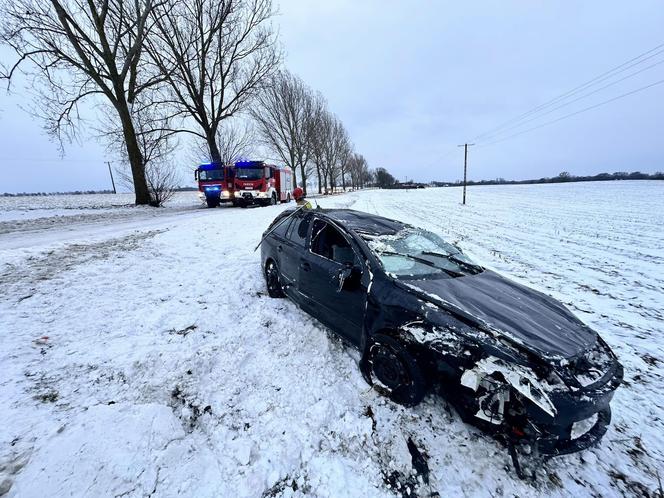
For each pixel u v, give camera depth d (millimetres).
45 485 1794
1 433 2094
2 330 3332
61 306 4051
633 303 5410
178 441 2223
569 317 2764
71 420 2266
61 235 8492
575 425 2270
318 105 39656
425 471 2150
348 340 3275
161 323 3875
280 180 24188
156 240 7988
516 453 2271
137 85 20375
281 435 2361
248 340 3639
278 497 1919
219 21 21422
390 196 52250
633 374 3363
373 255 3219
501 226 15297
